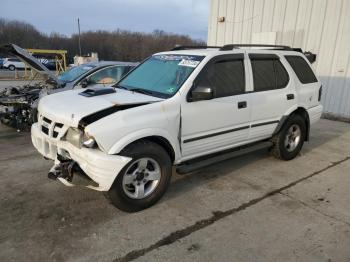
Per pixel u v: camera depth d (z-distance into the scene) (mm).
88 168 3152
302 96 5273
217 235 3178
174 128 3627
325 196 4125
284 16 10375
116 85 4488
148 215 3508
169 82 3949
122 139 3203
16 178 4352
